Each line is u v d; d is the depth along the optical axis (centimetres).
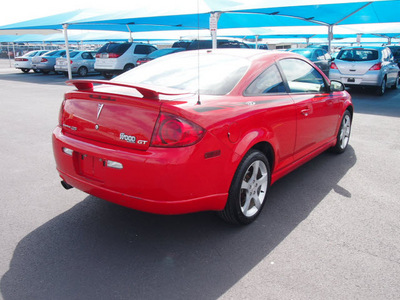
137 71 357
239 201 288
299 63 392
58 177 418
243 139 277
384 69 1140
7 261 253
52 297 217
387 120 758
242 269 247
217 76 309
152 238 287
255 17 1276
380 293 223
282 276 240
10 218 316
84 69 2061
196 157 242
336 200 360
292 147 356
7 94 1194
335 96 448
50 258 257
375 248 274
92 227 303
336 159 495
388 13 1162
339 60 1164
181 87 298
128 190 248
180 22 1334
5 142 569
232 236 290
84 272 242
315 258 260
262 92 319
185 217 323
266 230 300
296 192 380
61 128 300
